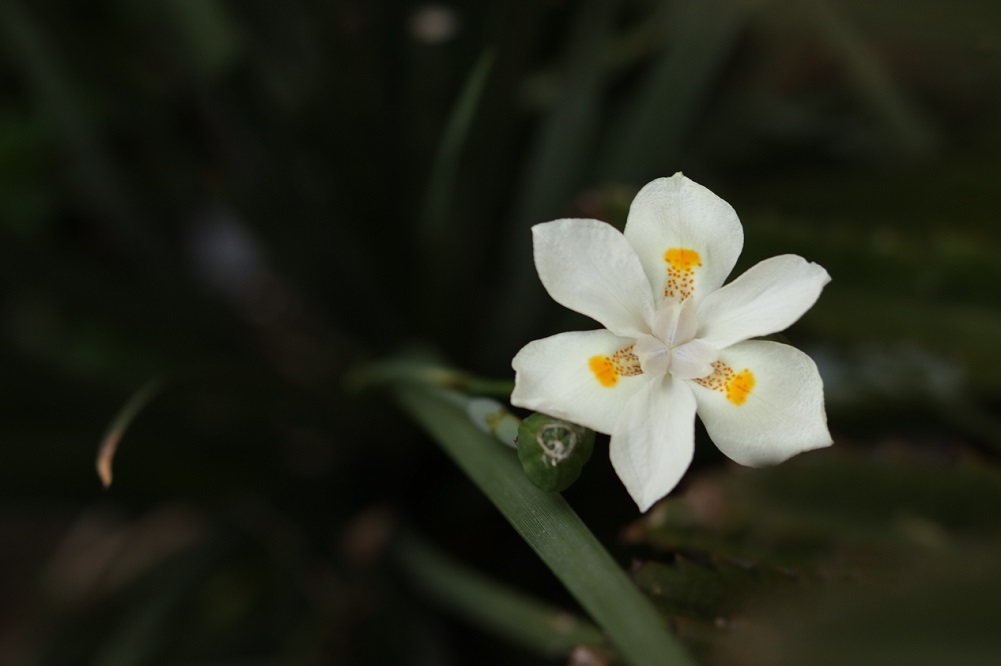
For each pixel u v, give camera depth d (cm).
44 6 59
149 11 62
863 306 52
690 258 43
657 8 69
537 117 68
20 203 76
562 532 42
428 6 58
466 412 46
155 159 68
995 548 42
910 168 56
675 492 55
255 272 82
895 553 47
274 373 60
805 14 58
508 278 63
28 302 77
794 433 42
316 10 56
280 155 59
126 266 81
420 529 66
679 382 42
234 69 57
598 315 42
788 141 73
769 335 44
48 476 59
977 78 67
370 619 62
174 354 70
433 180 58
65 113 63
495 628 55
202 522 79
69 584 79
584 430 42
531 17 55
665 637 41
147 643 64
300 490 67
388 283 66
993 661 41
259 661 64
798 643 41
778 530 47
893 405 55
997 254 51
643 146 60
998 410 56
